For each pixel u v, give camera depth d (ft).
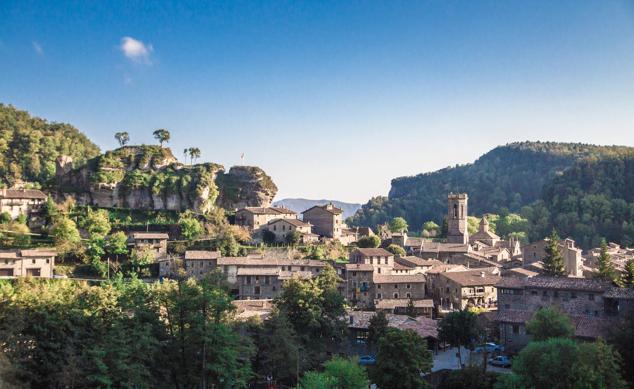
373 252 590.14
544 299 382.42
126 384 241.35
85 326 266.77
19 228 647.97
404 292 538.47
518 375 268.21
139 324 270.87
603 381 251.39
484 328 403.95
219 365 271.49
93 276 578.25
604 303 356.59
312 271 561.84
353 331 408.05
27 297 268.21
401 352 288.51
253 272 539.29
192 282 307.78
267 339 323.37
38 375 245.45
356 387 276.82
